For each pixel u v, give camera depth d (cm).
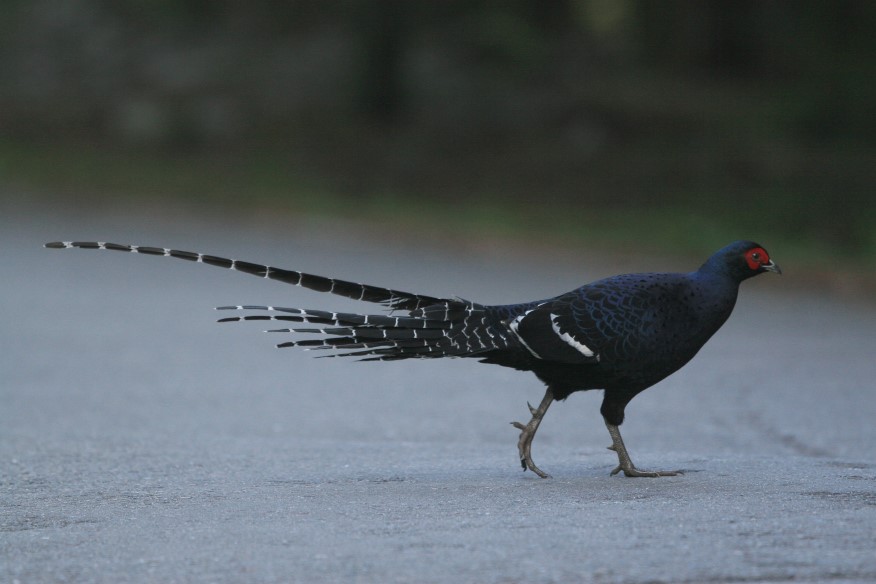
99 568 961
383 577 919
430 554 976
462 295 3231
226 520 1114
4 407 1869
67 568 963
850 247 4500
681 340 1280
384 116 6278
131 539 1048
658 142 6041
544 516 1102
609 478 1309
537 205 5184
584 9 7488
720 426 1791
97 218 4659
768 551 963
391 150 5894
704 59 7475
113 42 7088
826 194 5141
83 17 7275
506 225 4662
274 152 5869
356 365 2334
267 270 1235
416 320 1262
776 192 5200
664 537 1011
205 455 1502
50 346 2433
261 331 2670
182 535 1059
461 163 5750
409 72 6638
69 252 3872
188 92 6525
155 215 4769
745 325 2916
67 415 1816
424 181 5553
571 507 1141
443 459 1480
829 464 1400
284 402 1967
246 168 5600
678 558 948
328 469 1398
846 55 6212
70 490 1277
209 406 1919
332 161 5750
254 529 1074
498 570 927
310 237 4434
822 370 2284
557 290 3381
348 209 4947
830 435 1708
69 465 1427
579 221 4816
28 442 1589
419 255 4116
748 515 1086
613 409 1319
